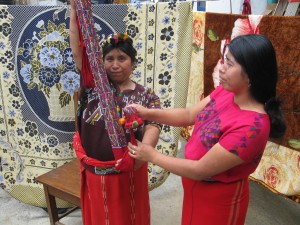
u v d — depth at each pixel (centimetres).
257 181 191
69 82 174
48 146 184
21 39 167
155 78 176
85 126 114
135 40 170
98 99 113
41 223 182
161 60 172
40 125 181
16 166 191
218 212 107
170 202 206
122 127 107
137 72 177
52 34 165
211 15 207
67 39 167
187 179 112
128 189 119
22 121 182
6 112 180
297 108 158
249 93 92
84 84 115
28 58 170
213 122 99
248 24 176
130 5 164
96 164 113
